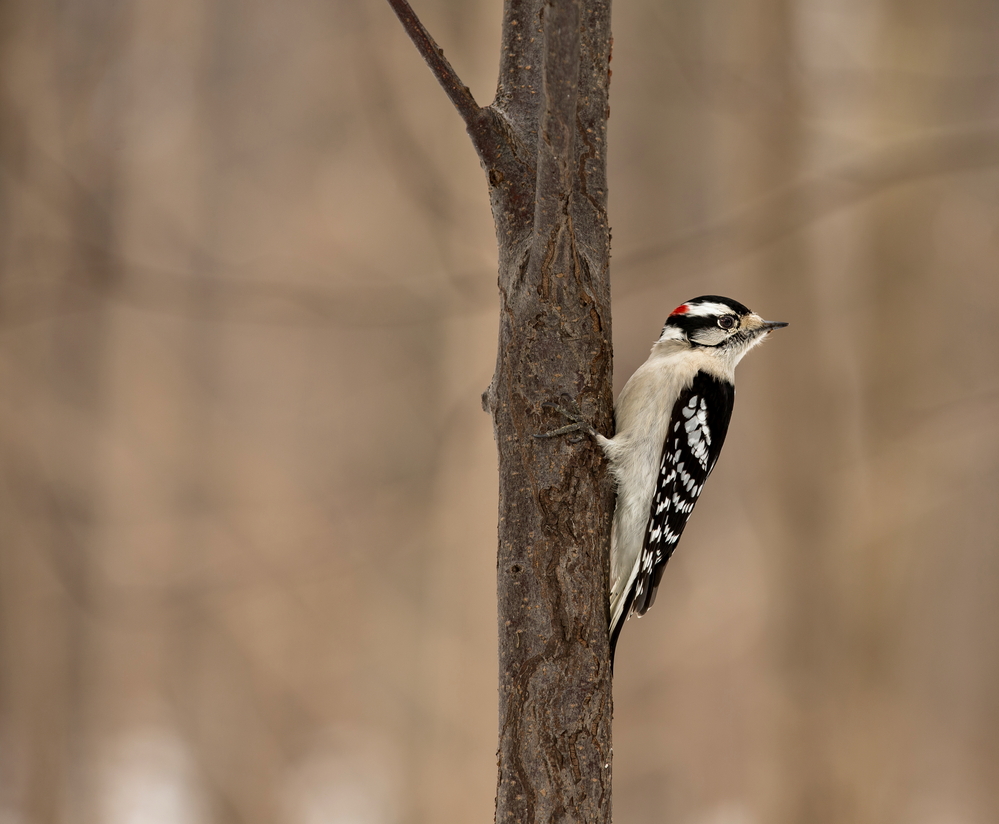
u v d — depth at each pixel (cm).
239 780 1556
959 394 1324
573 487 390
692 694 1670
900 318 1240
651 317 1836
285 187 2133
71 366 1673
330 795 1526
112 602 1537
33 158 1492
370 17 1550
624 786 1652
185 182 1986
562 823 365
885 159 1150
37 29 1540
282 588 1659
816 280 1188
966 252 1390
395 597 1689
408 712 1448
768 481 1177
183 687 1641
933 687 1429
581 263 400
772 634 1148
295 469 2061
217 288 1556
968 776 1566
